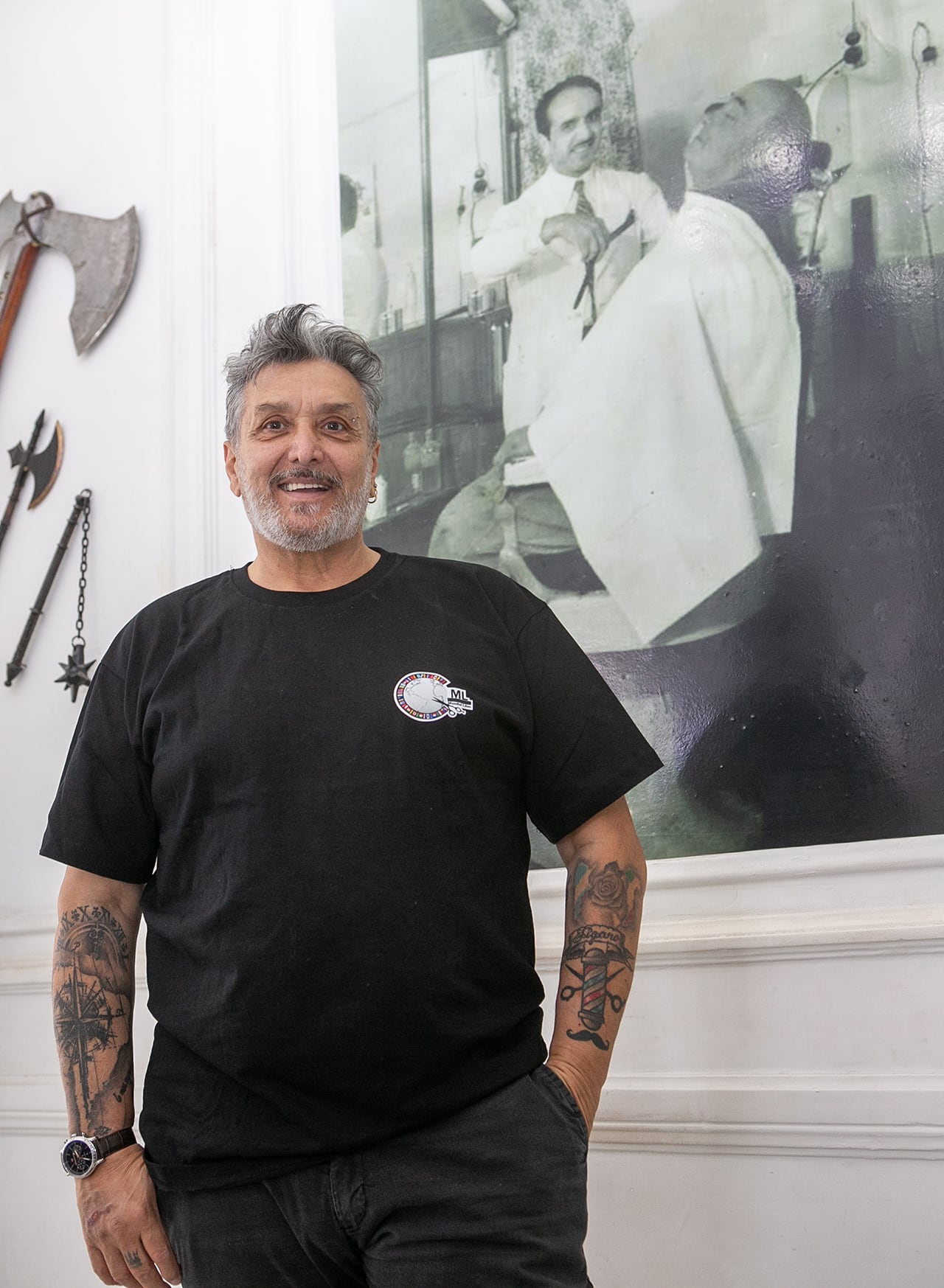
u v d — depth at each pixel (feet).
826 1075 5.75
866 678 6.10
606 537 6.83
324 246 7.96
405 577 4.90
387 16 8.04
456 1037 4.05
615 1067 6.17
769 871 6.07
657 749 6.50
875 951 5.75
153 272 8.45
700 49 7.02
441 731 4.35
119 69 8.95
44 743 8.09
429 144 7.75
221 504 7.88
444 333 7.50
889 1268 5.42
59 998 4.60
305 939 4.05
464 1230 3.92
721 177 6.85
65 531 8.27
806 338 6.50
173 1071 4.31
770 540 6.43
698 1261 5.79
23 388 8.81
